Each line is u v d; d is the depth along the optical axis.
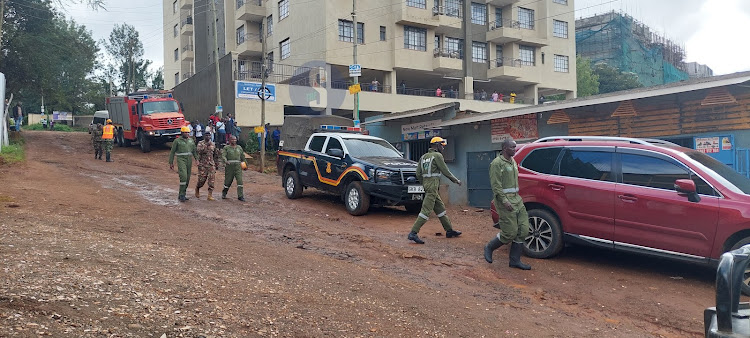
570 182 7.70
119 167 20.06
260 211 11.62
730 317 2.43
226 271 5.80
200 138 26.38
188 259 6.16
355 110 21.59
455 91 38.12
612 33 59.88
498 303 5.84
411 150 19.16
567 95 44.28
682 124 11.33
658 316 5.65
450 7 37.22
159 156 24.88
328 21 31.64
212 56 45.06
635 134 12.17
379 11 33.72
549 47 41.44
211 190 12.77
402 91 38.47
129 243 6.73
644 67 62.03
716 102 10.67
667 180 6.95
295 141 25.17
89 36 56.94
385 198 11.29
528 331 4.93
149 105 26.64
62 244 6.11
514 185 7.35
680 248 6.69
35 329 3.39
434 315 5.09
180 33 51.59
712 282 6.83
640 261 7.88
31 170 16.02
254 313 4.46
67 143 30.97
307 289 5.45
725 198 6.44
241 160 13.22
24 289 4.15
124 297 4.36
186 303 4.46
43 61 32.75
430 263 7.56
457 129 16.08
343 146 12.43
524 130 14.25
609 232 7.29
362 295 5.48
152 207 11.03
